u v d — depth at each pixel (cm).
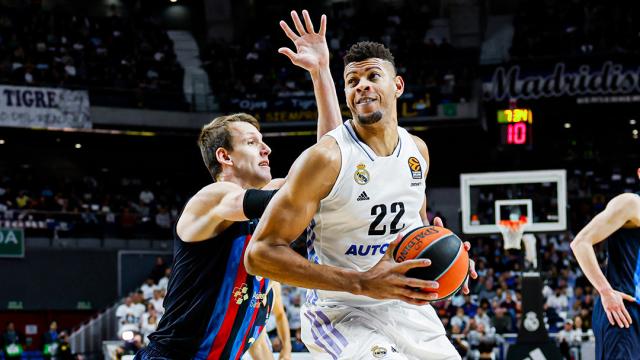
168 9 2639
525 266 1059
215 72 2391
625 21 2194
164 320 370
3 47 2198
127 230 2112
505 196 1095
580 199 2278
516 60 2111
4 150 2306
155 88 2306
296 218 331
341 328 365
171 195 2366
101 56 2316
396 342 368
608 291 474
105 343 1286
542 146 2412
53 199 2169
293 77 2356
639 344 479
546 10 2328
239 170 393
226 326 367
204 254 363
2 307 1975
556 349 1027
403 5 2633
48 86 2066
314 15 2652
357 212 349
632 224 487
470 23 2505
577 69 2061
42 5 2544
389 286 314
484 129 2222
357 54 354
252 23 2639
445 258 322
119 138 2284
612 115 2267
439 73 2323
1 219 2000
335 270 320
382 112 348
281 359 524
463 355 1320
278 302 509
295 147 2384
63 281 2033
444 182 2428
